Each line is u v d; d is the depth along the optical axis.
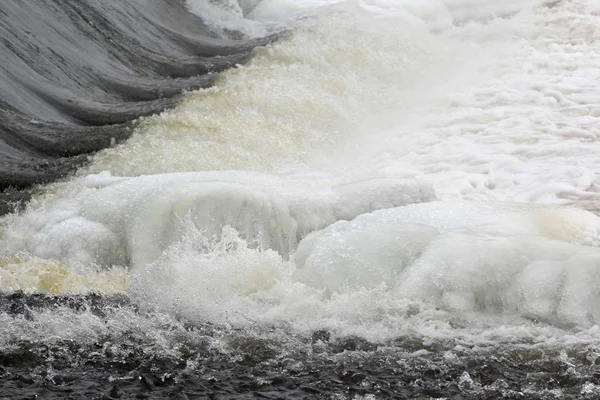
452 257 14.59
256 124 25.28
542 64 30.48
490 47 32.62
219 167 22.78
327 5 38.88
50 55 28.80
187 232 16.73
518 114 26.33
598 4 35.69
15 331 13.80
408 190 18.25
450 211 16.88
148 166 22.44
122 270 17.20
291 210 17.58
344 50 30.94
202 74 31.28
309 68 30.06
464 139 24.72
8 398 11.66
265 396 11.88
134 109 26.95
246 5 39.56
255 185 17.95
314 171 23.09
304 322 14.14
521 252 14.59
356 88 28.91
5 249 18.20
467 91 28.47
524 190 21.27
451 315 14.14
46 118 26.19
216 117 25.48
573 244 14.84
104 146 23.88
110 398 11.76
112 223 17.91
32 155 24.17
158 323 14.21
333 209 17.77
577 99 27.20
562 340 13.35
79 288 16.16
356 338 13.61
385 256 15.01
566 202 20.44
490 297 14.38
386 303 14.29
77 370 12.60
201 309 14.58
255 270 15.27
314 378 12.39
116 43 31.94
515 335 13.55
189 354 13.16
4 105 25.48
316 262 15.12
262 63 30.58
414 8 35.47
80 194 19.62
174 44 34.78
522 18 34.97
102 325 14.09
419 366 12.70
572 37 33.06
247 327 14.02
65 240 17.69
